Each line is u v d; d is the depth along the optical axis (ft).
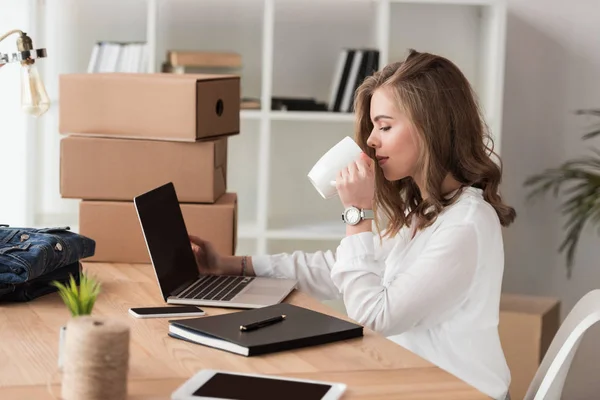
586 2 14.30
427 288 6.61
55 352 5.45
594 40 14.38
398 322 6.62
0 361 5.24
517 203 14.64
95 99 8.48
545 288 14.83
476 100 7.36
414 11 14.26
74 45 13.82
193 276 7.65
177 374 5.08
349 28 14.25
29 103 7.77
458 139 7.07
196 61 12.99
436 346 6.76
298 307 6.45
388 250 7.97
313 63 14.26
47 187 14.05
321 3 14.15
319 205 14.70
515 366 11.66
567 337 6.97
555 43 14.37
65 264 7.11
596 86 14.46
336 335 5.82
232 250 8.54
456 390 4.97
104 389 4.42
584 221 13.56
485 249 6.79
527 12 14.29
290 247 14.47
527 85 14.42
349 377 5.13
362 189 6.96
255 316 6.13
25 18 13.53
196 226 8.47
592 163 14.05
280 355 5.50
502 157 14.52
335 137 14.56
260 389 4.77
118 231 8.46
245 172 14.47
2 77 13.52
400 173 7.16
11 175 13.66
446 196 7.19
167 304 6.84
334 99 13.37
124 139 8.50
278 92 14.25
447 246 6.69
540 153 14.56
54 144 13.97
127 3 13.84
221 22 14.03
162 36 13.94
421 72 7.03
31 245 6.81
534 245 14.73
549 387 6.25
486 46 13.70
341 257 6.87
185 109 8.36
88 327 4.41
